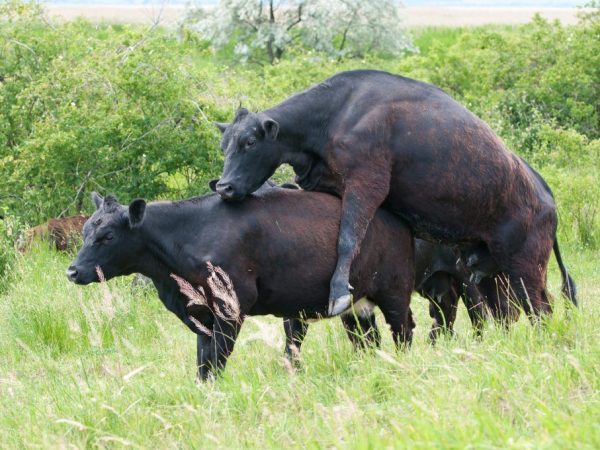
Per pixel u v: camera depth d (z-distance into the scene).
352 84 31.39
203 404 27.28
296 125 30.97
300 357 30.92
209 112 57.62
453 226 31.45
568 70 77.44
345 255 30.33
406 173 30.81
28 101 58.47
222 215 30.70
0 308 43.94
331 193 32.06
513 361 26.16
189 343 38.03
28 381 33.44
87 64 57.66
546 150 67.19
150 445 25.38
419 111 30.86
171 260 30.75
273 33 128.75
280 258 30.73
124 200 55.38
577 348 26.23
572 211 54.94
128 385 29.22
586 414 21.64
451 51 86.94
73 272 30.34
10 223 50.72
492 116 76.62
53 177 56.75
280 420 25.02
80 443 24.98
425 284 37.84
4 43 62.53
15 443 26.22
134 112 55.59
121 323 40.84
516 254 31.95
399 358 28.84
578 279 46.75
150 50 57.81
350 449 21.47
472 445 19.64
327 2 130.12
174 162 56.47
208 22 132.62
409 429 21.36
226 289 30.06
